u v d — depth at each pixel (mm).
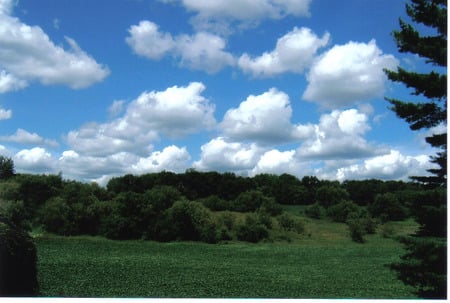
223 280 51188
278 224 116812
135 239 103875
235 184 151125
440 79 23359
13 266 20594
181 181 145875
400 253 88188
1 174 116125
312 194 157625
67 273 48719
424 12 24375
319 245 101625
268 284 49125
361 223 114938
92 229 104438
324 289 45531
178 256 78750
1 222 21406
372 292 43031
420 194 23500
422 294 23688
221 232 107250
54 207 101688
